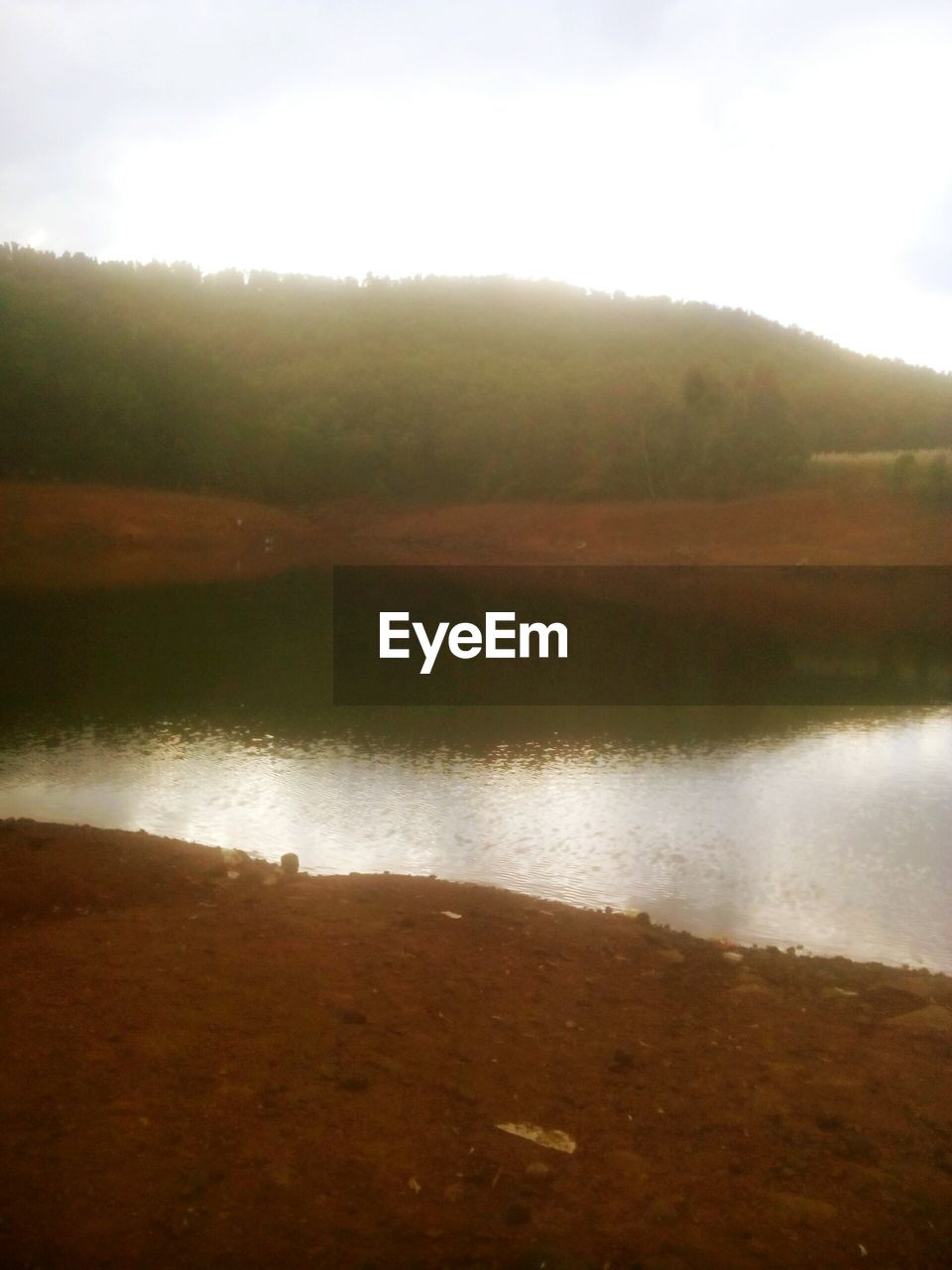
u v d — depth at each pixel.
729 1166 3.29
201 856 7.04
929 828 9.64
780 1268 2.79
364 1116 3.41
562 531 54.41
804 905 7.60
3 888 5.85
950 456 55.44
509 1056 4.00
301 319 109.31
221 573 44.56
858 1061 4.17
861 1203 3.12
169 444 65.56
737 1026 4.50
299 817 9.96
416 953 5.08
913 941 6.90
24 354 61.16
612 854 8.82
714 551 48.06
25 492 55.38
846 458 59.62
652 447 59.62
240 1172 3.04
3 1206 2.82
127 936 5.05
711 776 11.83
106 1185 2.94
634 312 120.00
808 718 15.50
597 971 5.13
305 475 68.00
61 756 12.45
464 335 110.25
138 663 20.59
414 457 68.38
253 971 4.60
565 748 13.20
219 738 13.62
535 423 67.00
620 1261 2.77
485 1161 3.22
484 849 9.01
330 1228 2.83
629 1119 3.57
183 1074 3.60
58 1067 3.60
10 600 34.19
